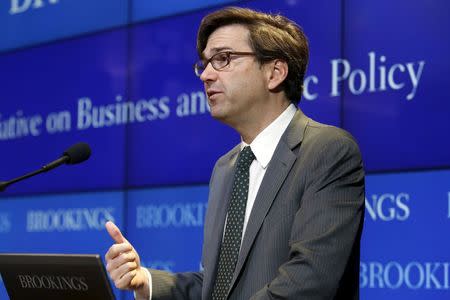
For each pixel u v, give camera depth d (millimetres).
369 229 4379
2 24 6176
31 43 6004
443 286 4121
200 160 5098
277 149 2859
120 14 5570
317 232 2611
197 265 5020
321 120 4617
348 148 2760
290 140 2861
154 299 2912
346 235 2631
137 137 5395
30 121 5926
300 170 2750
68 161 3404
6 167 6004
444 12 4266
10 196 5930
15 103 6023
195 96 5160
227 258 2840
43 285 2660
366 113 4469
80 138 5660
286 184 2771
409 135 4316
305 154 2785
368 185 4422
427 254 4191
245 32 2961
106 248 5418
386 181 4363
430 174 4230
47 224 5719
